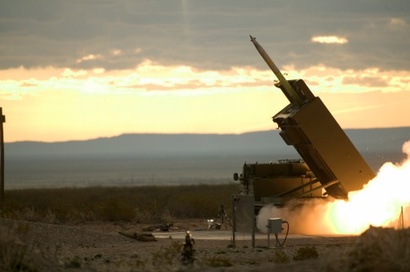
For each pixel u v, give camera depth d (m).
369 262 42.88
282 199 94.25
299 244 76.38
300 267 45.28
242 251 69.62
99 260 62.56
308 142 93.12
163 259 58.34
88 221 122.38
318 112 91.94
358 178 94.38
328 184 94.50
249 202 75.50
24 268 44.75
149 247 75.69
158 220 123.69
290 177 97.88
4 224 78.75
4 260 44.50
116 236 84.69
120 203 148.62
